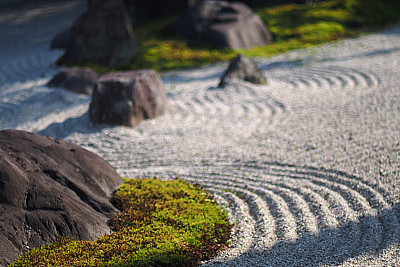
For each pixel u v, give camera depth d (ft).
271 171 23.25
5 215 14.15
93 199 17.20
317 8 69.62
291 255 13.82
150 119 34.22
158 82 35.55
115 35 55.06
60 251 13.88
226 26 58.85
